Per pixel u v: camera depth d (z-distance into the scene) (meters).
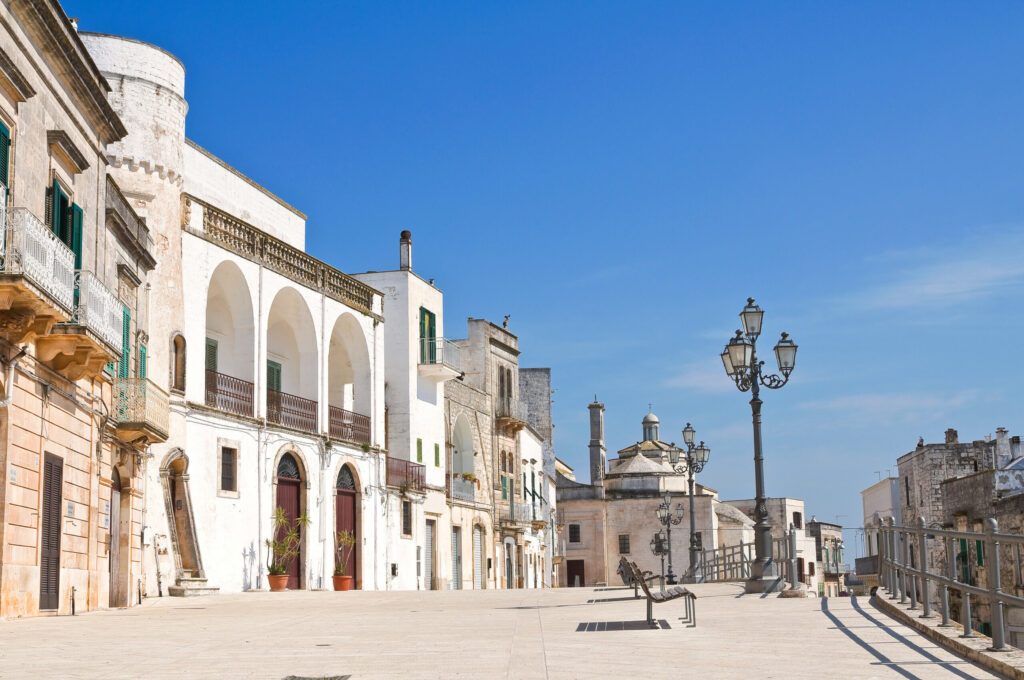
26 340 20.30
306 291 43.84
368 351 48.44
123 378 27.78
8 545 19.44
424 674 10.36
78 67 22.62
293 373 45.00
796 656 11.91
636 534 86.19
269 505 40.28
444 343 55.50
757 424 27.12
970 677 10.05
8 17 19.31
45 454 21.45
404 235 53.84
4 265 18.36
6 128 19.31
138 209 34.41
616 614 19.75
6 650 13.19
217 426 37.38
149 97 34.84
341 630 16.53
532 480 72.06
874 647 12.76
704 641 13.77
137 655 12.51
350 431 46.78
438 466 55.31
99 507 25.52
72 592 23.00
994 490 41.44
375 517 47.75
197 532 35.88
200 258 37.06
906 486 70.50
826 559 90.31
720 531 91.50
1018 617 34.62
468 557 59.19
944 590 13.71
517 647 13.09
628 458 93.88
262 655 12.41
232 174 42.88
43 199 21.16
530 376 82.62
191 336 36.38
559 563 82.62
